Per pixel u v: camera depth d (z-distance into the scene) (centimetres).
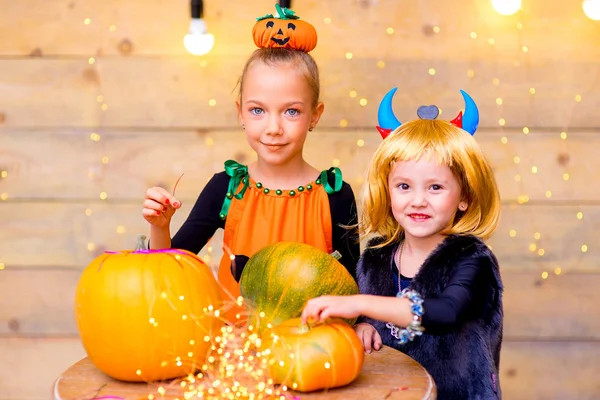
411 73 198
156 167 202
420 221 123
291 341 101
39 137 202
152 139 202
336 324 106
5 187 203
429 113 132
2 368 208
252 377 104
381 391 100
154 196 128
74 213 204
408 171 122
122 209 204
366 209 135
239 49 198
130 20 198
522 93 198
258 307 113
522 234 202
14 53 199
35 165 203
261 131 143
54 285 206
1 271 205
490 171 127
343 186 155
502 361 205
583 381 205
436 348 123
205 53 194
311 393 100
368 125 199
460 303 111
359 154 200
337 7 196
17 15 198
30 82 200
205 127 201
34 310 206
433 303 108
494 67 198
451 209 124
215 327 109
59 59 199
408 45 197
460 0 196
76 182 203
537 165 200
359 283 137
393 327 127
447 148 121
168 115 201
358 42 197
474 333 122
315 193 152
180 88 200
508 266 203
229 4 197
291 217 150
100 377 107
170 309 103
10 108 201
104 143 202
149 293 102
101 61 199
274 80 141
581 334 204
